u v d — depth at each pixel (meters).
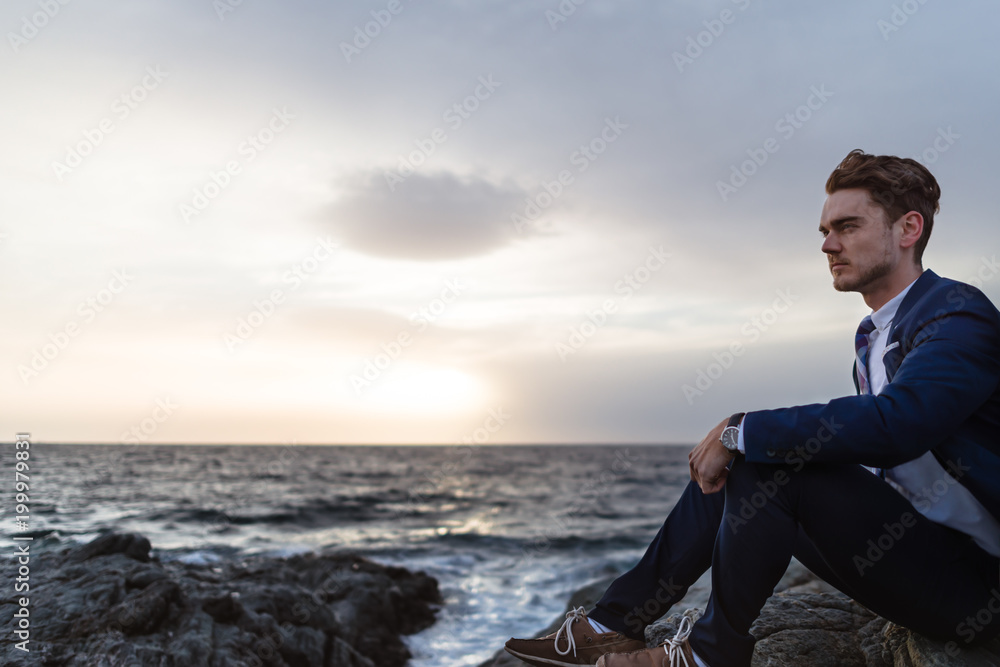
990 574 1.77
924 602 1.76
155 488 29.97
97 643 3.78
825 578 2.01
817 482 1.72
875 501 1.70
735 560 1.76
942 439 1.66
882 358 1.90
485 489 37.44
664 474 54.41
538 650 2.06
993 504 1.66
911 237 1.88
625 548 15.27
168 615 4.35
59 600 4.23
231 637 4.39
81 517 18.28
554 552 14.62
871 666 2.28
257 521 19.80
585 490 37.34
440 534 17.69
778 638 2.44
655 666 1.85
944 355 1.63
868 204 1.90
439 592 9.30
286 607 5.62
